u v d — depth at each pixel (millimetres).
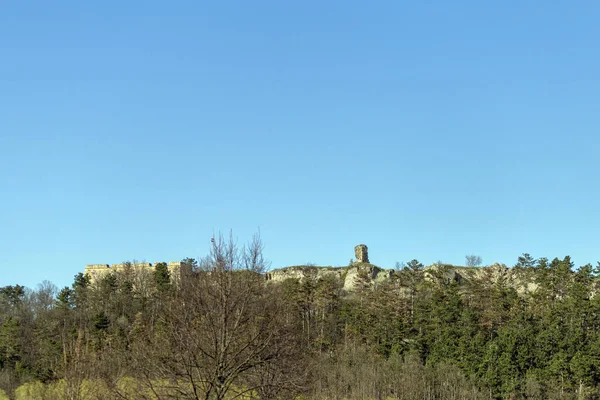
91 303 123125
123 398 33625
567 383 92688
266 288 37438
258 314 34906
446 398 90375
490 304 123250
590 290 119750
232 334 32688
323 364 73562
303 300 114625
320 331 101625
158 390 32406
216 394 32250
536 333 104375
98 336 88438
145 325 53469
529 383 91688
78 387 43094
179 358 32406
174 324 34031
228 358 32750
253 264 36094
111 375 39688
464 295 141625
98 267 162500
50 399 47000
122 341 63969
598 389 91562
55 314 115875
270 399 34250
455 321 116375
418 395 89875
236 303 33500
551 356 99312
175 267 123188
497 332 110125
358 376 86062
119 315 116750
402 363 99375
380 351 110375
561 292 127250
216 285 33969
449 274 154500
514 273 153750
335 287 144000
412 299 133500
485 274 147250
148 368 32969
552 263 140500
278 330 34750
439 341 109250
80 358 46500
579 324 105812
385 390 90375
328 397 67812
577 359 93438
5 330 102812
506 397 93688
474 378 96312
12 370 90438
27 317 120250
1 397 70188
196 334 32781
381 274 165875
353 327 119562
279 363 34969
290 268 163375
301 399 39375
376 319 124250
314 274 163125
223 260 34969
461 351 102875
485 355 100062
